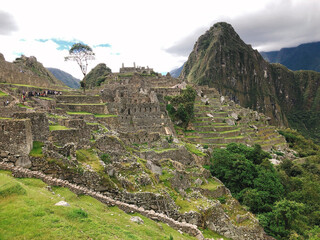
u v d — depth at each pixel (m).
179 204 31.86
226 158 57.75
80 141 28.12
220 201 43.12
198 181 44.84
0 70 54.31
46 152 21.52
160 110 75.50
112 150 32.38
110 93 77.88
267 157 73.38
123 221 18.81
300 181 66.81
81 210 16.39
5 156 20.06
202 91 153.62
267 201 48.75
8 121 20.38
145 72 168.50
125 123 62.41
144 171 31.16
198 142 82.00
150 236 17.89
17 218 13.72
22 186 16.89
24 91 50.34
